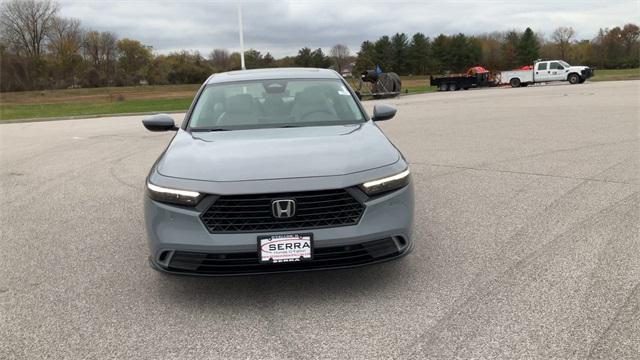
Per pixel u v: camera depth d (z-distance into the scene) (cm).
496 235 500
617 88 2934
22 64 8000
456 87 4403
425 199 644
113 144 1293
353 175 363
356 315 354
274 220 352
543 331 321
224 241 349
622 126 1205
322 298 382
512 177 739
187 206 358
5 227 599
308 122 483
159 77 9231
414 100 2809
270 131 458
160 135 1462
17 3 8806
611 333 316
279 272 356
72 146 1284
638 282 383
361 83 3328
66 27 9231
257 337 332
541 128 1244
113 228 580
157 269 372
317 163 373
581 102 1973
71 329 351
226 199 352
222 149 409
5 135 1627
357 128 461
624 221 522
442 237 502
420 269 426
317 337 329
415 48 10794
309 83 550
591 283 385
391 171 378
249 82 554
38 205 698
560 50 10975
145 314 369
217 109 508
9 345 332
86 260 481
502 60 11006
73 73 8744
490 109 1881
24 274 451
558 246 463
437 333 326
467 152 962
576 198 614
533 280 395
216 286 411
